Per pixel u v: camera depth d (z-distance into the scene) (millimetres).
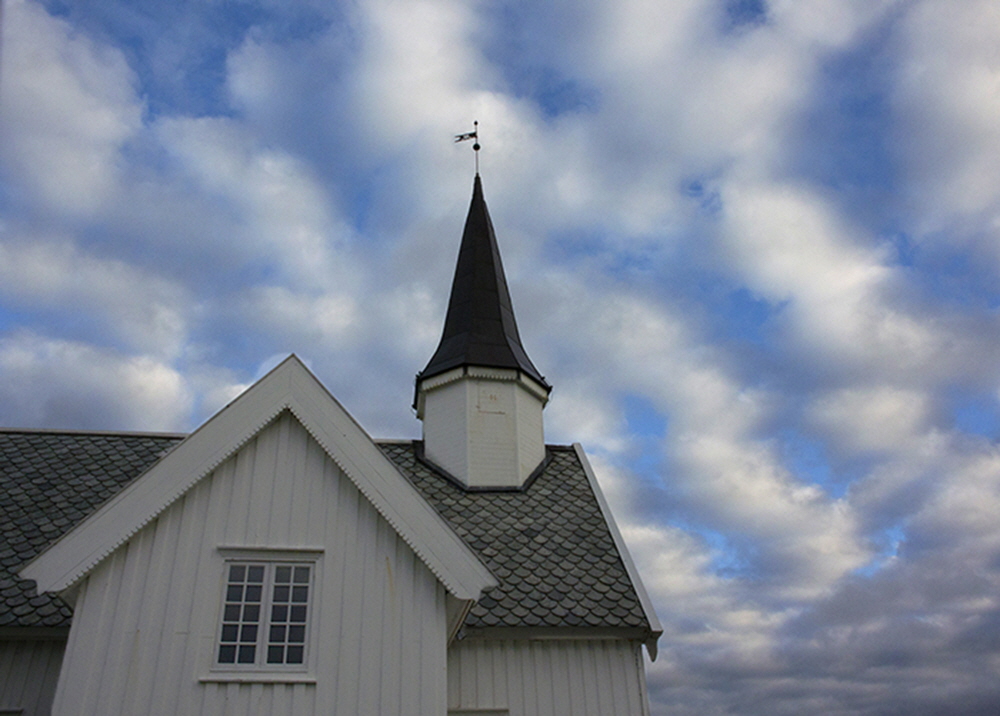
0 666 10805
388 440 18828
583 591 12836
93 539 9328
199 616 9406
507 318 20234
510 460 17031
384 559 10109
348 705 9195
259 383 10641
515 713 11695
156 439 16391
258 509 10133
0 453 14969
